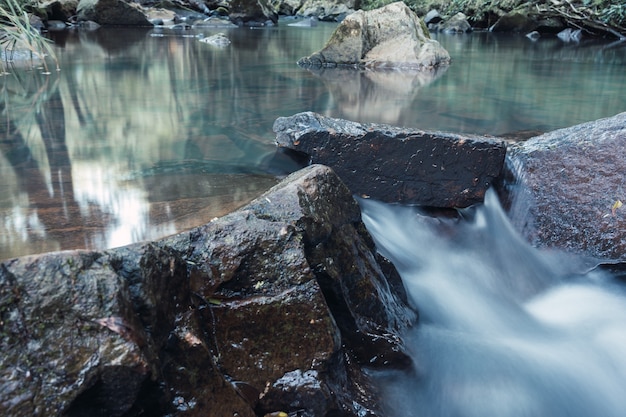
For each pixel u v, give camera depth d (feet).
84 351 5.30
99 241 8.29
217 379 6.61
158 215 9.44
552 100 20.81
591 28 47.57
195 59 28.48
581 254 12.05
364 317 8.60
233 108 18.12
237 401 6.66
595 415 8.88
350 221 9.32
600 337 10.50
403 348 8.78
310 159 12.81
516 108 19.35
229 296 7.36
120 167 12.19
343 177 12.74
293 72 25.77
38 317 5.32
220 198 10.48
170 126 15.80
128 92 19.97
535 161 12.64
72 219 9.14
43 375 5.14
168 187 11.02
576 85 24.08
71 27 43.09
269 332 7.27
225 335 7.10
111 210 9.61
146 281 6.23
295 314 7.38
